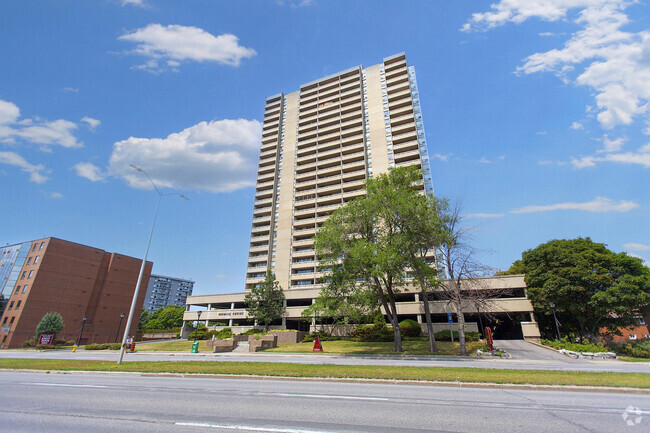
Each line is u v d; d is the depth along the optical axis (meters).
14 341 51.91
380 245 24.88
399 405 7.82
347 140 74.69
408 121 71.38
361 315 28.00
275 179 79.81
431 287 27.70
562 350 24.47
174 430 5.93
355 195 67.62
